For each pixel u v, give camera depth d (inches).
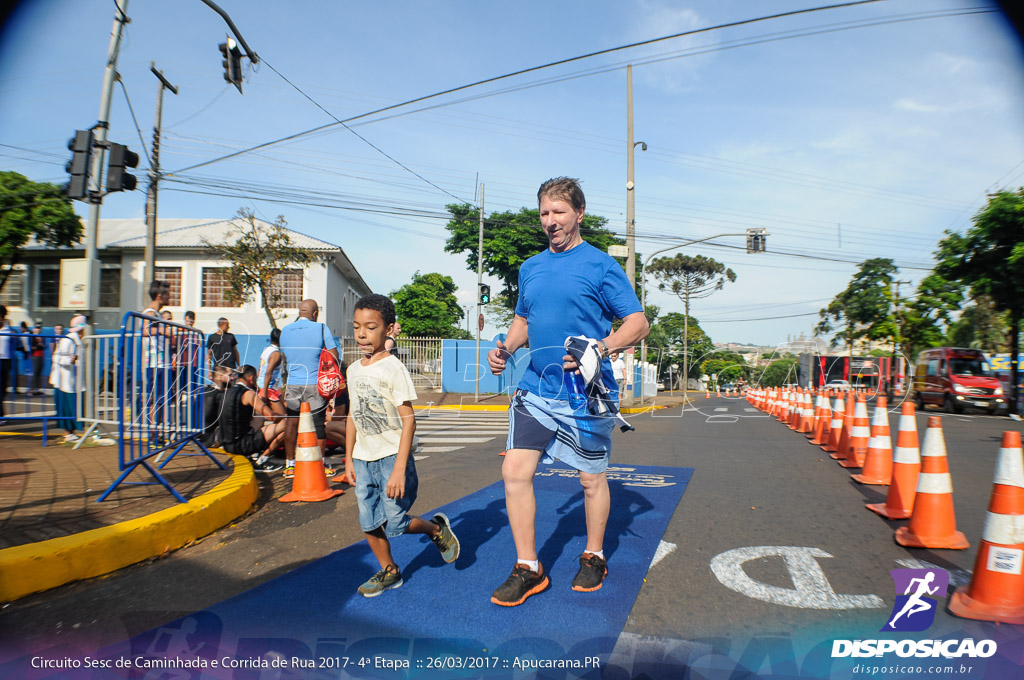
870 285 959.6
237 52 422.3
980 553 114.8
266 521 180.7
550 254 126.8
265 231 812.6
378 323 122.9
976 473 266.5
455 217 772.6
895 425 504.1
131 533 141.8
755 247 786.2
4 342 284.7
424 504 201.5
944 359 872.3
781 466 276.2
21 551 125.2
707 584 127.0
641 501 203.9
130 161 350.9
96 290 313.9
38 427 338.0
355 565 139.9
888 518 182.4
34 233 815.1
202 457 246.8
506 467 119.7
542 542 157.2
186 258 900.6
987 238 750.5
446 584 127.3
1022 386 957.8
